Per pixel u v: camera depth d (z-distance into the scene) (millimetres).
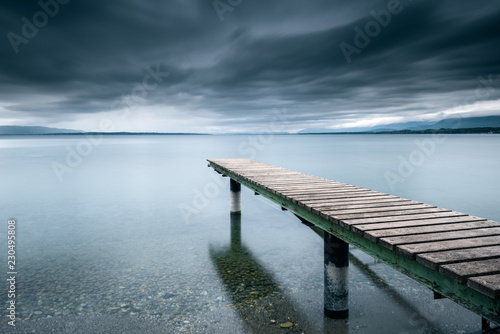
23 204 15898
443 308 5469
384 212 4805
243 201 16031
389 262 3561
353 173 27750
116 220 12508
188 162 40062
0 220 12656
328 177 25438
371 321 5082
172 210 14328
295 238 9906
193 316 5262
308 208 5301
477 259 2902
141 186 21562
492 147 68438
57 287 6422
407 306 5555
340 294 5105
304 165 34125
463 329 4852
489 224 4082
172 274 7070
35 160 41438
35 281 6730
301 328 4891
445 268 2676
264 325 4977
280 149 67562
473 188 20188
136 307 5570
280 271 7199
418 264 3129
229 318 5191
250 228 11117
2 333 4801
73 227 11477
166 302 5754
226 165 11930
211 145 98938
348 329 4859
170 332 4812
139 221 12297
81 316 5285
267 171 10094
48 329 4910
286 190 6766
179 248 8969
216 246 9141
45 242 9648
